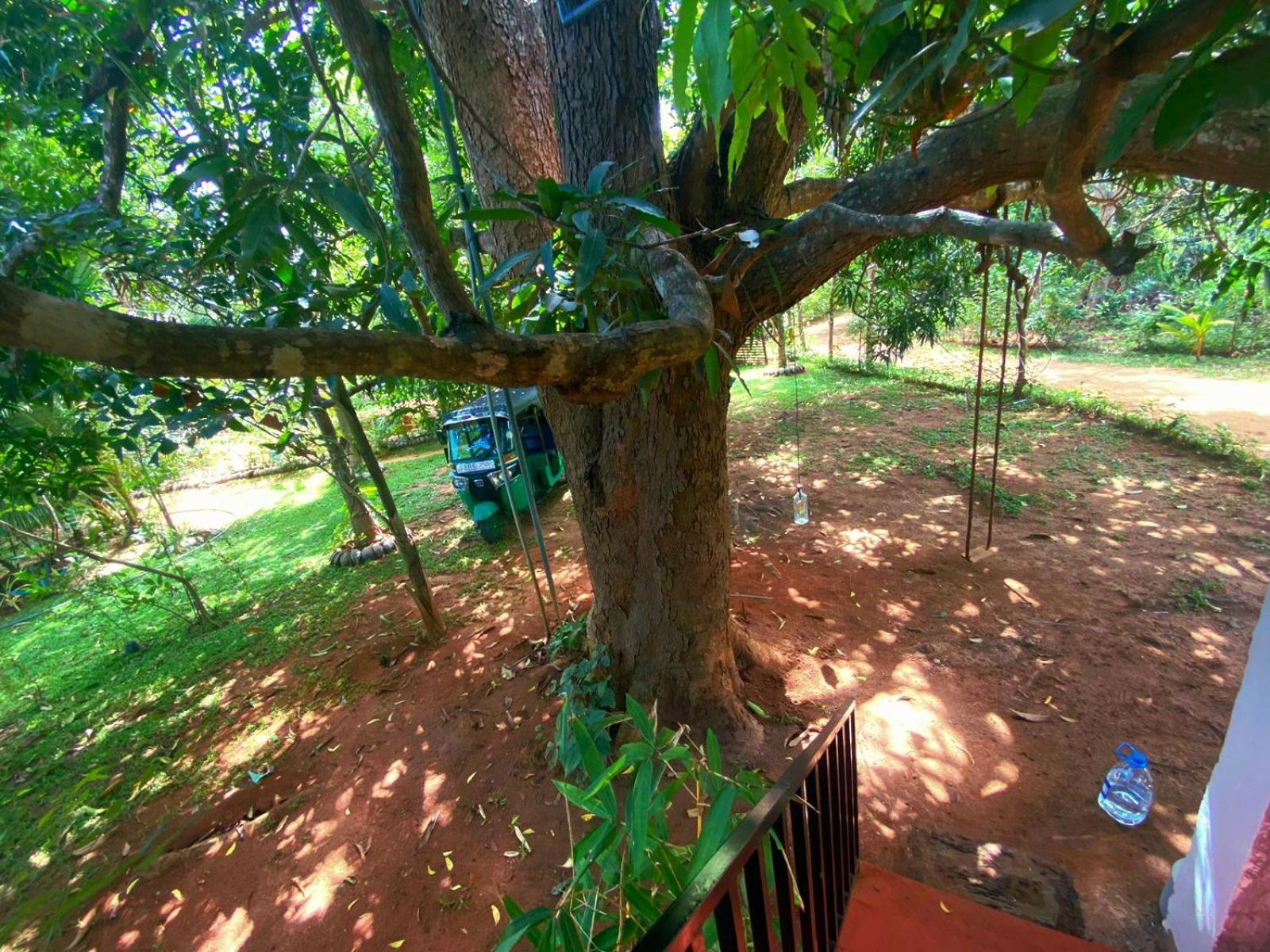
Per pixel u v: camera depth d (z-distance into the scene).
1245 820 1.32
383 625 4.15
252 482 9.07
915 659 3.03
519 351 0.75
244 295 2.90
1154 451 5.58
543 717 2.88
